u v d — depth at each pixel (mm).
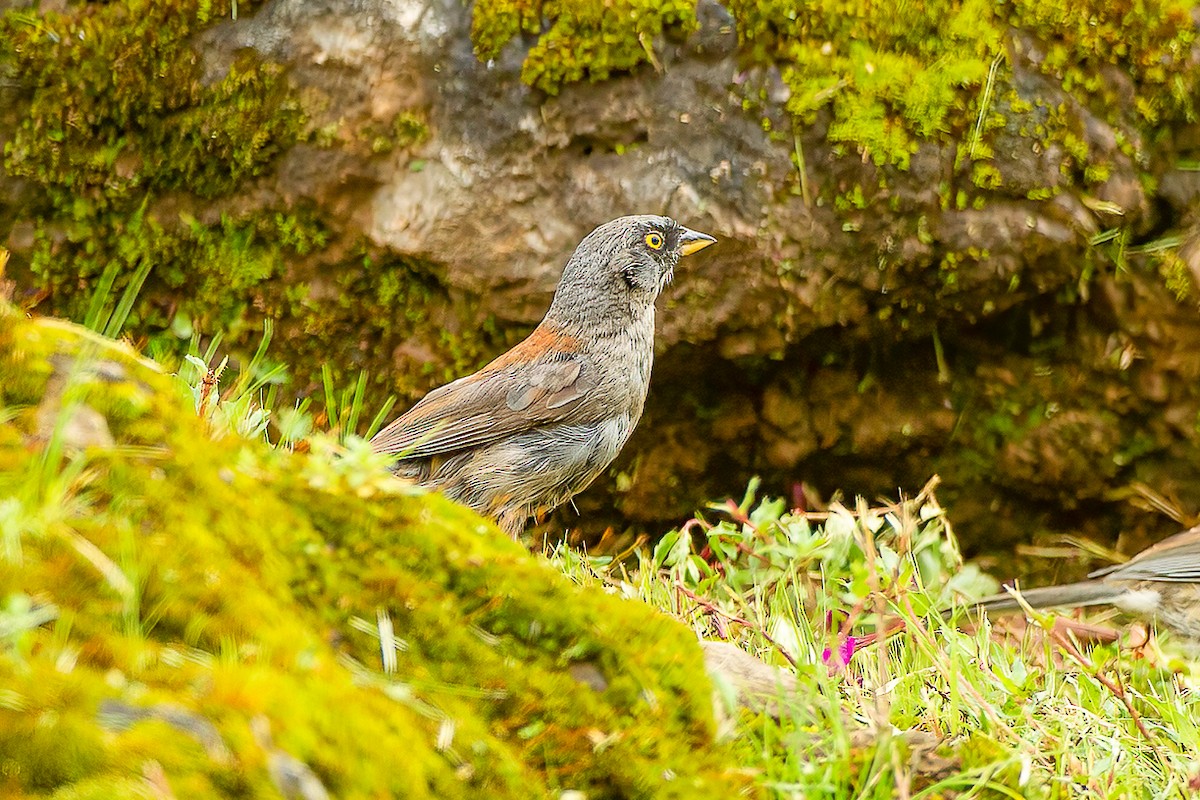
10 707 3273
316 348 11133
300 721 3668
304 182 10820
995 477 11742
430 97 10727
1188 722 6945
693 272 10742
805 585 9359
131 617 3861
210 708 3510
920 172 10609
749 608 8312
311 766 3574
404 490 5203
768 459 11734
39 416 4551
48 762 3178
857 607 7531
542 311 10852
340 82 10719
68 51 10648
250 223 10961
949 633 7738
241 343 11086
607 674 4926
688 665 5102
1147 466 11539
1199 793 6047
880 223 10664
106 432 4609
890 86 10586
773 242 10648
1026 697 6902
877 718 5672
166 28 10727
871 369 11438
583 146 10758
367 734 3910
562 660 4914
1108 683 6957
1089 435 11461
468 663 4758
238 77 10734
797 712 5473
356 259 10961
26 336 4824
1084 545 11852
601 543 11758
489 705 4695
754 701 5535
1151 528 11742
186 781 3260
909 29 10648
